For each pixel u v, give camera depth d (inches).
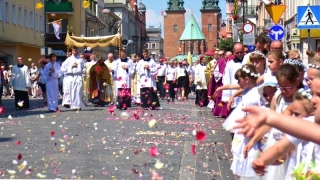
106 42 1337.4
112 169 419.2
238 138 326.6
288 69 269.0
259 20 2476.6
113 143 558.9
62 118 858.1
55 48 2797.7
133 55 1294.3
